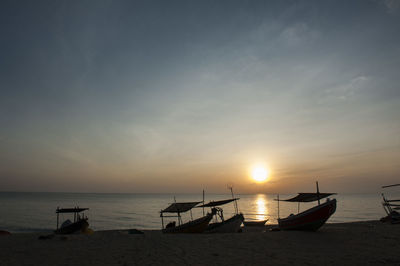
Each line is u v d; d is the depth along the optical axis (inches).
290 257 505.0
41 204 6063.0
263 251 570.9
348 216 3243.1
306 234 820.6
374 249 575.5
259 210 4913.9
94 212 4104.3
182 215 3639.3
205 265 453.1
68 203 6963.6
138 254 559.8
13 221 2618.1
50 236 826.2
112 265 462.6
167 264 465.1
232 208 5585.6
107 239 790.5
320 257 501.7
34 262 491.5
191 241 729.6
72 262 488.7
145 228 2297.0
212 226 1096.2
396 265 434.0
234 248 614.9
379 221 1572.3
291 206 6486.2
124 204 7066.9
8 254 566.9
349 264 443.5
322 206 840.3
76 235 908.6
